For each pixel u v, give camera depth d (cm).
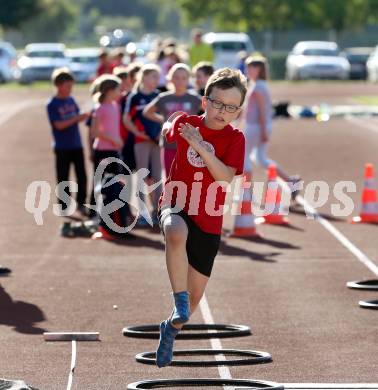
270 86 13188
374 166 5453
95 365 2158
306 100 10506
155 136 3775
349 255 3344
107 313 2598
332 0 19362
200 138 1862
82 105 8931
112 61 6669
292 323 2503
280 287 2886
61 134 4041
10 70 14575
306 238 3634
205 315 2584
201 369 2136
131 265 3189
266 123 4200
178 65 3678
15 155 5925
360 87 13012
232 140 1900
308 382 2031
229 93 1867
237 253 3369
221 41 13325
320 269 3128
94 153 3712
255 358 2169
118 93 3684
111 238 3616
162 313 2597
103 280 2980
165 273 3072
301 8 19388
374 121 8212
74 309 2639
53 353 2245
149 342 2339
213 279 2984
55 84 4028
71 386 2009
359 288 2852
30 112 8706
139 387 1966
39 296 2781
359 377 2062
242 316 2573
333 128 7562
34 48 14500
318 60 14950
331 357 2211
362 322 2506
